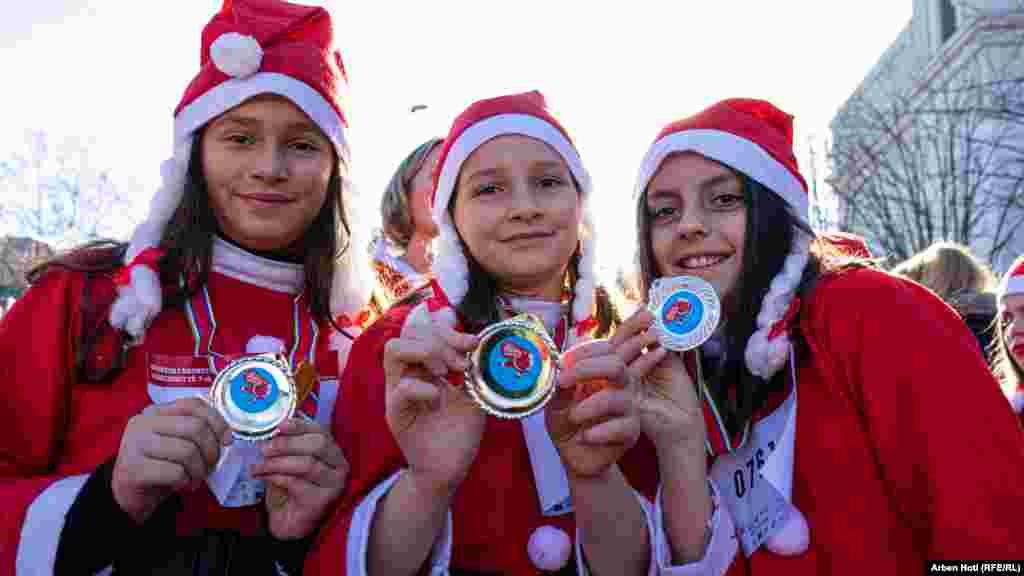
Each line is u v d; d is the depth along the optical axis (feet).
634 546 8.21
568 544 8.38
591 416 7.47
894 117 80.69
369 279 10.59
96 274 9.13
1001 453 7.39
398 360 7.68
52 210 88.63
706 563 7.95
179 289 9.14
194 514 8.46
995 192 76.02
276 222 9.20
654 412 8.44
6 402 8.50
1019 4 81.61
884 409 7.87
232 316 9.32
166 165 9.46
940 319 8.19
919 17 97.25
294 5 10.11
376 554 7.82
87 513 7.52
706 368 9.55
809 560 7.94
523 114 9.33
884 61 104.63
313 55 9.59
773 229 9.11
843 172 81.71
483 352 7.77
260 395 8.09
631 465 9.41
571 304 9.72
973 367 7.77
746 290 9.03
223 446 7.76
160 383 8.71
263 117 9.12
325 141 9.57
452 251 9.62
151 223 9.38
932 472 7.47
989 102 77.61
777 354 8.45
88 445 8.43
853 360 8.23
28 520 7.57
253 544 8.22
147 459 7.39
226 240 9.70
